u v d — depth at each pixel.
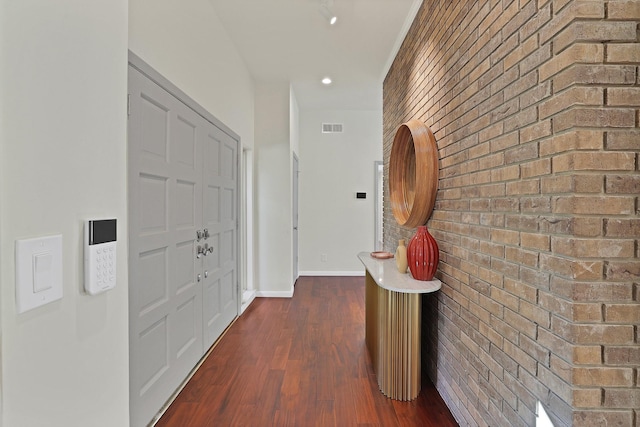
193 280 2.42
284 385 2.24
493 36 1.48
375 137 5.78
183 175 2.22
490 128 1.51
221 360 2.60
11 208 0.52
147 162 1.79
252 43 3.30
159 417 1.90
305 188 5.78
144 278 1.77
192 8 2.34
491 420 1.49
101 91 0.74
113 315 0.78
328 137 5.77
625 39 1.01
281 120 4.38
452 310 1.95
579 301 1.01
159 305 1.93
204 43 2.56
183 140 2.22
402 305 2.07
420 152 2.22
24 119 0.54
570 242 1.03
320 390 2.18
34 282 0.55
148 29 1.77
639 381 1.00
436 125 2.21
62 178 0.62
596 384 1.01
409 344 2.07
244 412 1.95
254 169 4.42
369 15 2.79
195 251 2.45
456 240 1.89
